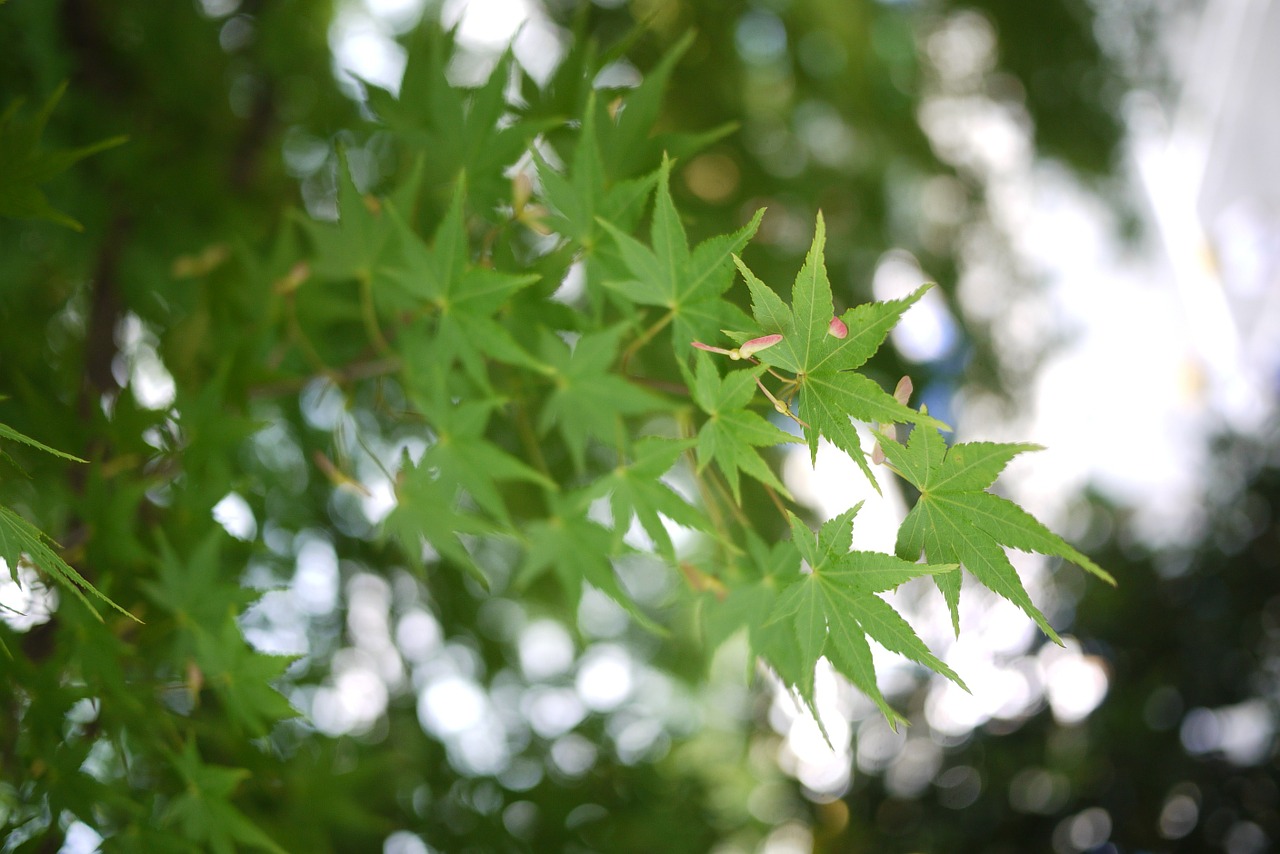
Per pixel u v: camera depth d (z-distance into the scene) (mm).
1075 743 1619
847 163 1740
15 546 514
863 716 1789
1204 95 1964
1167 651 1621
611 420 599
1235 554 1620
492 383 653
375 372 668
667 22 1487
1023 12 1708
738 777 1866
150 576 632
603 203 575
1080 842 1561
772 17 1588
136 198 1017
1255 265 2084
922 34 1754
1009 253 1989
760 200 1507
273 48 1182
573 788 1184
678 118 1505
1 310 738
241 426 640
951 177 1819
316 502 1351
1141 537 1935
